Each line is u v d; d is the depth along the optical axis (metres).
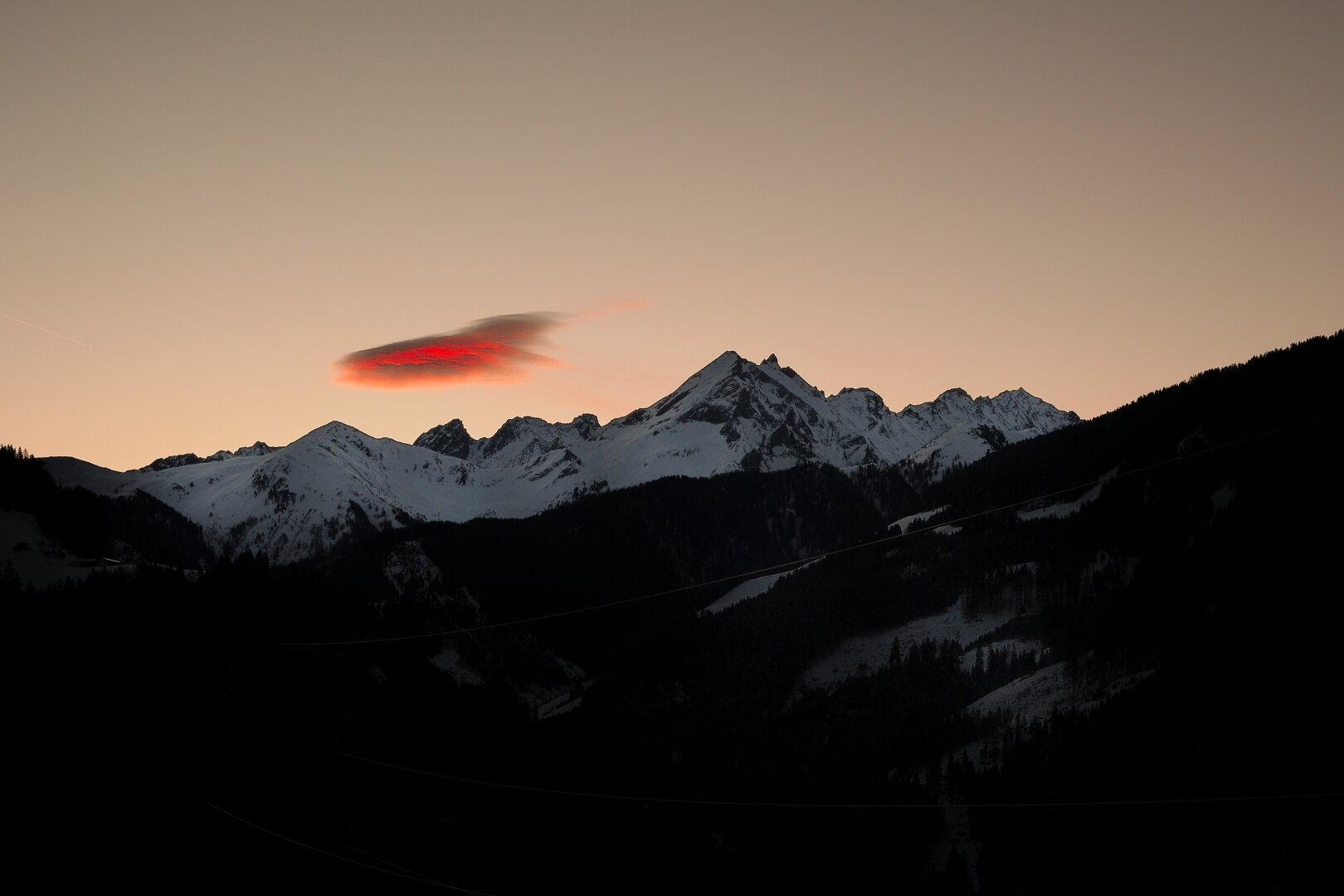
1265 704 178.38
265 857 159.88
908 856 176.12
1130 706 191.12
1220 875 151.75
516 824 184.25
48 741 175.50
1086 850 163.62
